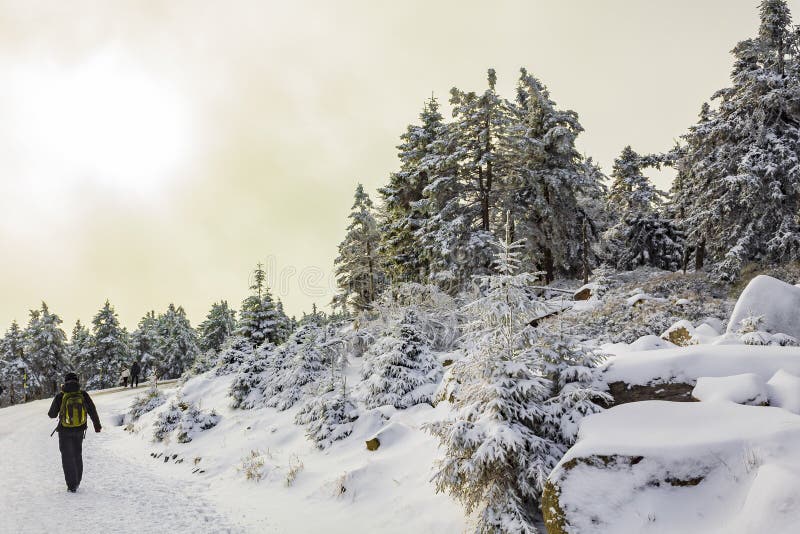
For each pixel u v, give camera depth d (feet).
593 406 17.08
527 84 87.30
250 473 28.48
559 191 80.33
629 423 15.47
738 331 27.45
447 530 17.30
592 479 13.28
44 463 30.17
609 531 12.18
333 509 21.68
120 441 47.67
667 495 12.61
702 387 17.52
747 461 12.49
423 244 76.43
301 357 48.83
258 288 100.53
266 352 55.67
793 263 58.95
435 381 34.96
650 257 113.19
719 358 18.94
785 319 28.43
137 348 199.72
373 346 40.52
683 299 48.29
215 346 192.24
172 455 37.45
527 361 17.83
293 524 20.22
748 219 65.62
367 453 27.45
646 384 18.79
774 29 67.21
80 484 25.36
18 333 195.93
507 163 78.69
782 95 62.59
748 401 16.14
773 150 63.10
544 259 83.92
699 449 13.14
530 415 16.63
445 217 74.23
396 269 88.48
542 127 86.28
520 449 15.44
